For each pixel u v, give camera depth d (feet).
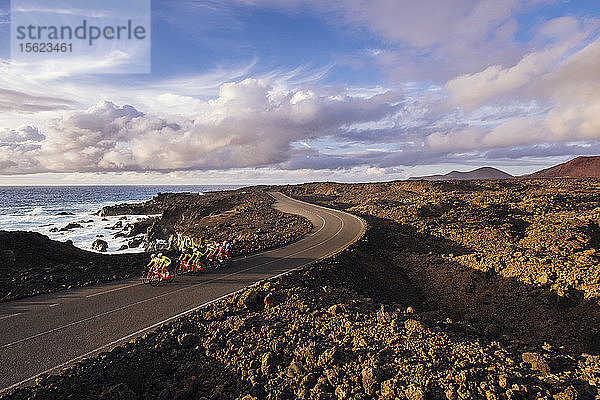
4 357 30.81
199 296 48.03
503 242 89.15
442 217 117.80
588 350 49.80
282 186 338.34
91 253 83.41
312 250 81.61
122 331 36.40
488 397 26.12
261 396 27.81
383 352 31.86
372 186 269.85
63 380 26.94
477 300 67.26
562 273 63.62
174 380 30.07
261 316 39.81
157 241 170.30
